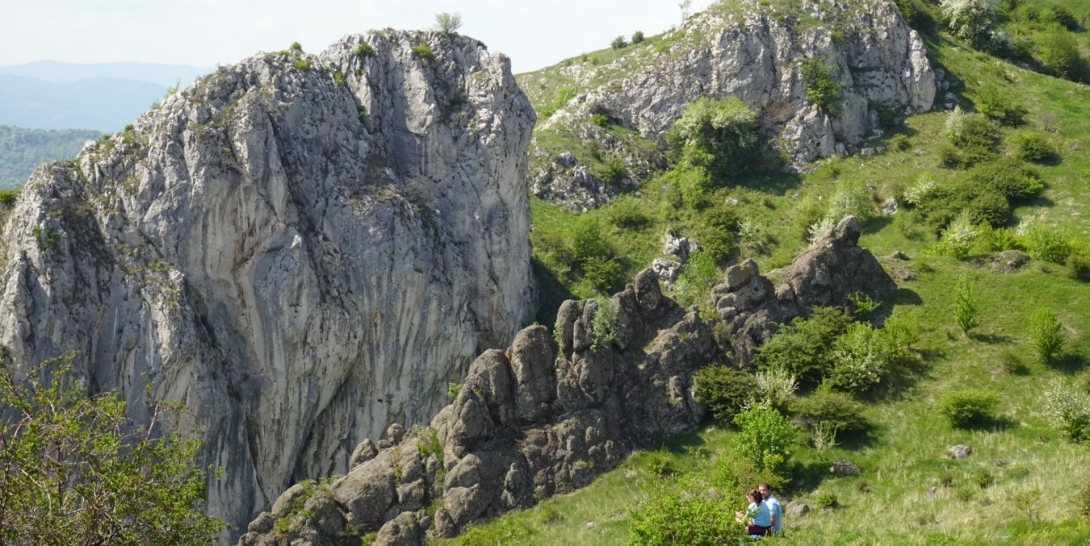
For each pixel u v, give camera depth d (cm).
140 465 2848
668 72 11306
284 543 4550
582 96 11638
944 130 10338
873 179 9875
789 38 10994
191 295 6994
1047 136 9931
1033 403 4978
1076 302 5759
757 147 10581
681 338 5331
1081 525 3081
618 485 4728
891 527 3650
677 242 9375
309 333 7088
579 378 5109
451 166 8169
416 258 7469
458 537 4528
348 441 7350
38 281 6650
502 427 4972
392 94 8344
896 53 11075
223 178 7088
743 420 4900
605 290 8888
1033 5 13688
